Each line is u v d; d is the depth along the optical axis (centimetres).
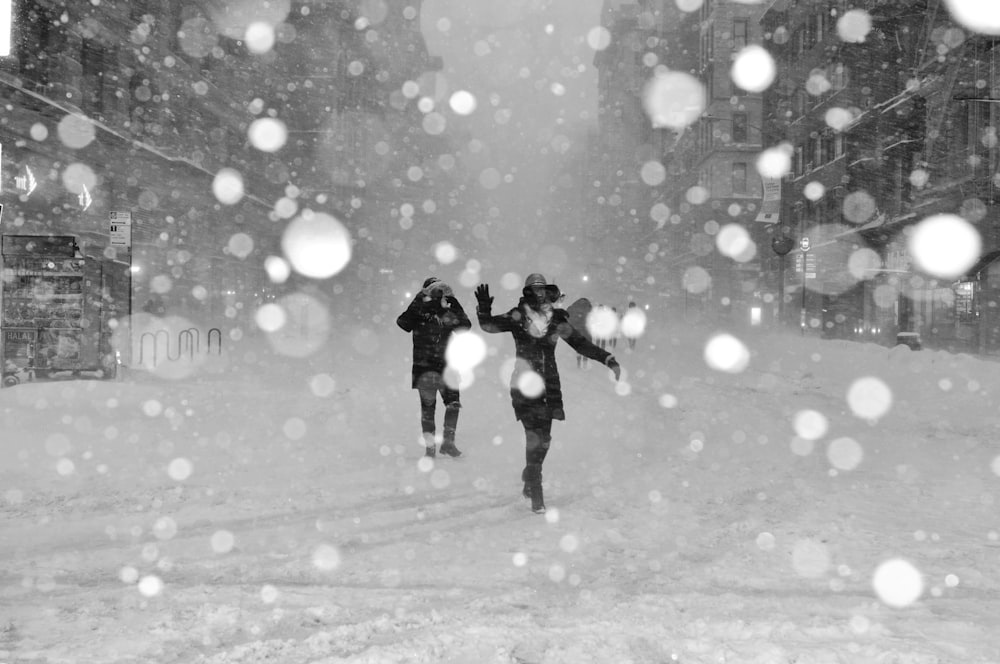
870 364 2328
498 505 723
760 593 477
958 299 3272
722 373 2358
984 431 1241
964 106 3206
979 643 379
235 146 4534
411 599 456
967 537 616
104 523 643
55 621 412
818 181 4709
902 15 3988
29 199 2378
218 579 499
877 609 439
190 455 919
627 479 846
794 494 776
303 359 2720
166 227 3453
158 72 3316
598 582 498
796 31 5262
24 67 2425
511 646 369
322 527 635
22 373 1634
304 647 374
